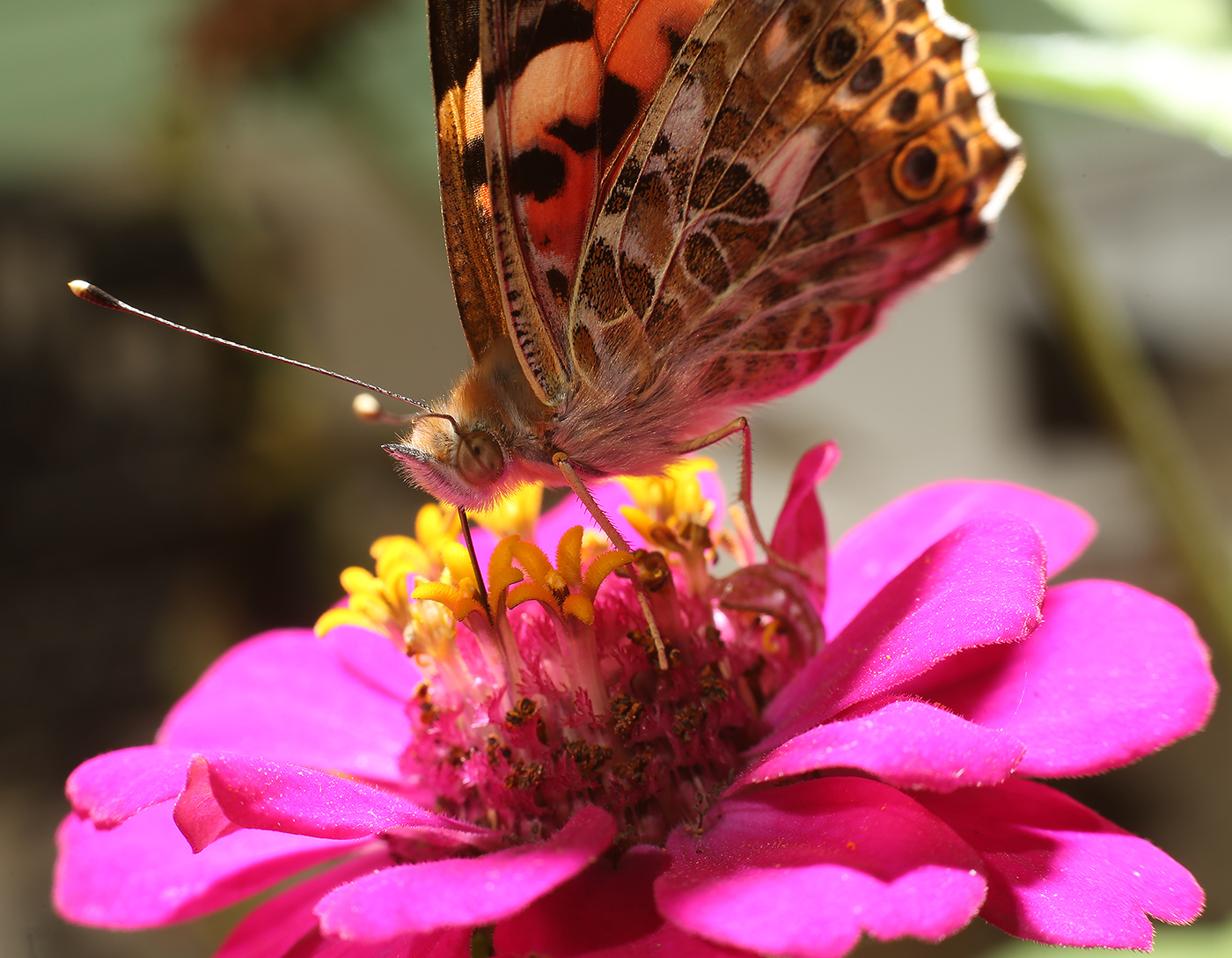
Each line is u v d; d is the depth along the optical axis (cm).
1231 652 15
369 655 13
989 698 12
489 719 12
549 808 12
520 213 12
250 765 11
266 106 25
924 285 13
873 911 11
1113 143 30
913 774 11
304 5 20
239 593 31
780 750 11
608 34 12
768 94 12
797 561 12
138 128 29
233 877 12
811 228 13
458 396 13
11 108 28
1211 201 30
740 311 13
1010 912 11
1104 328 15
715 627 12
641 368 13
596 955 11
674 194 12
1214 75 14
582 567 12
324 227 32
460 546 12
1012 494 13
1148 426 15
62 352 31
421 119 25
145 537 31
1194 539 15
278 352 31
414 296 33
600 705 12
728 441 13
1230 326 31
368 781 12
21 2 26
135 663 31
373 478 32
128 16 26
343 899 11
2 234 31
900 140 12
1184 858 28
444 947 11
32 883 28
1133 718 12
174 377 31
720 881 11
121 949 26
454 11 12
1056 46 14
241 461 31
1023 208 15
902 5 12
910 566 12
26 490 31
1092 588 12
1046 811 12
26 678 30
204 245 31
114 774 11
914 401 32
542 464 13
